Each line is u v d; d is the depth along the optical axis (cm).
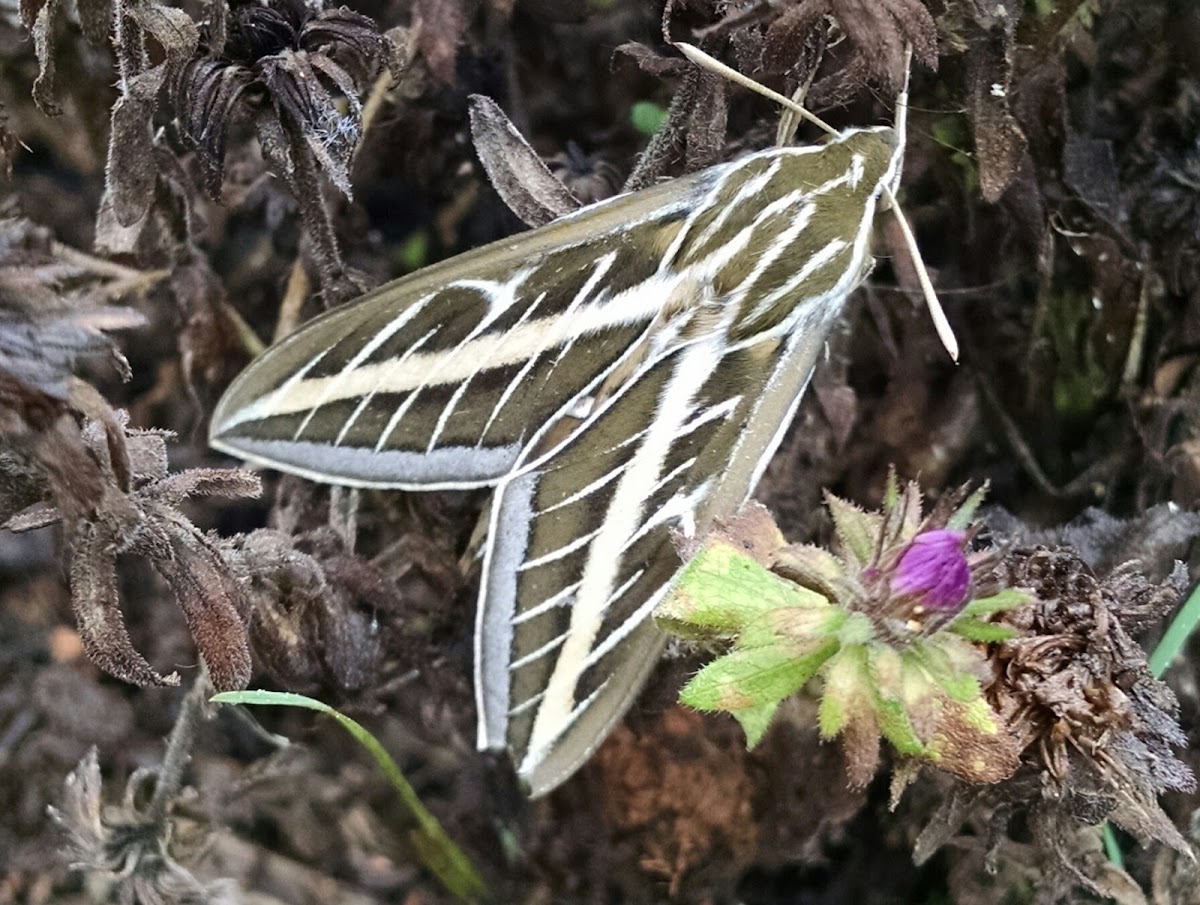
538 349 9
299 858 13
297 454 8
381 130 13
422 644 12
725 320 9
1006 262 12
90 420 8
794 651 7
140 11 9
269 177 12
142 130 9
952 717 7
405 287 8
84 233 13
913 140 11
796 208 8
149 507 8
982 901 12
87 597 8
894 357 13
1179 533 11
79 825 11
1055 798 8
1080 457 13
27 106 12
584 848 12
